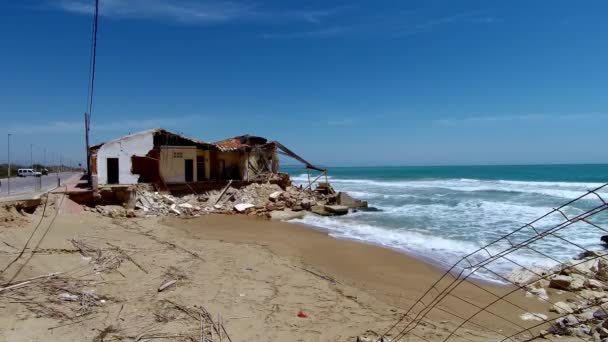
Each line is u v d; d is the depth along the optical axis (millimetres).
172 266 11516
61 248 12438
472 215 23250
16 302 7824
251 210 24781
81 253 12188
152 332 7133
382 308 9172
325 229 19781
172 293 9227
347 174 108062
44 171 59812
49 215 17578
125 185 23609
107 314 7773
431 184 52281
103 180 25922
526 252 14328
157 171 27297
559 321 8180
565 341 7398
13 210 16062
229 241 16078
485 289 10773
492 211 24516
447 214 23938
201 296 9148
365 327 7973
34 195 18688
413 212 25125
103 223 18094
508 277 11547
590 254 12766
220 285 10039
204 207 24969
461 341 7426
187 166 28484
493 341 7449
